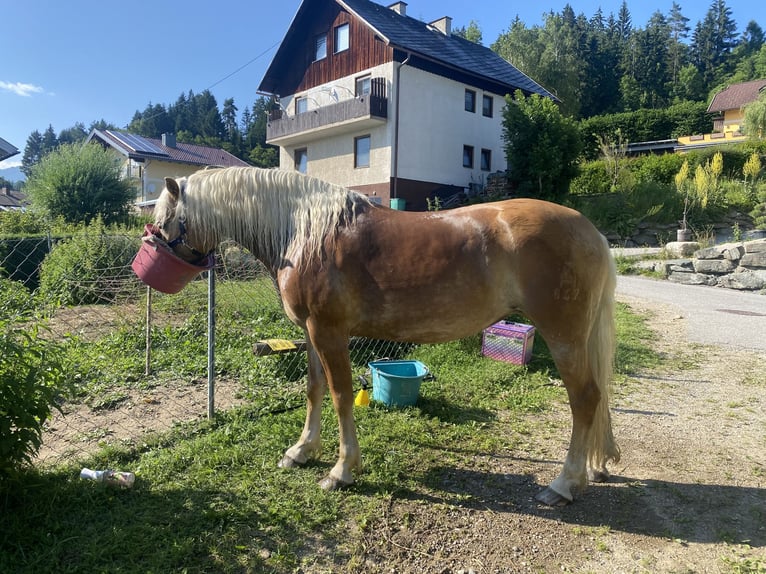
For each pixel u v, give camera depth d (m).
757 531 2.47
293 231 2.73
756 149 19.86
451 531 2.44
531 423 3.78
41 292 6.30
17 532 2.21
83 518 2.38
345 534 2.39
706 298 9.72
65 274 6.60
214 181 2.81
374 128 19.78
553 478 2.97
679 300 9.51
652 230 16.62
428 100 20.25
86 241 6.66
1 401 2.22
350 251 2.56
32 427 2.33
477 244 2.46
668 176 20.36
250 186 2.78
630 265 13.16
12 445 2.26
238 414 3.70
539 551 2.31
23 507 2.38
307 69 22.64
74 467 2.83
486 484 2.88
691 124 36.09
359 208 2.68
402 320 2.60
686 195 16.19
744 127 24.12
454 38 25.41
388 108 19.17
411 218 2.62
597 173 20.86
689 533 2.46
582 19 66.75
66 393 2.56
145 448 3.16
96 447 3.22
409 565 2.19
